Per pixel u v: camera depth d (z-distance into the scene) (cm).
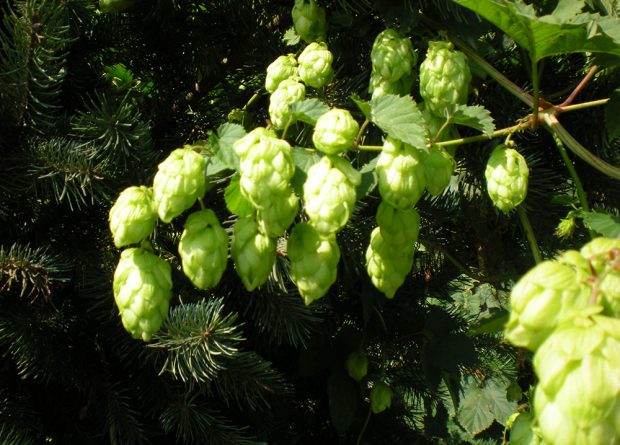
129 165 60
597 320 36
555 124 52
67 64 64
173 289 63
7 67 58
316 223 44
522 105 61
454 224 74
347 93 61
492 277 68
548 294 38
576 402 35
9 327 60
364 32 60
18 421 61
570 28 49
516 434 52
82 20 63
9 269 57
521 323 38
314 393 79
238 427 67
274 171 44
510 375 87
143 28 65
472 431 98
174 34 65
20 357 60
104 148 59
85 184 58
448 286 81
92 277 61
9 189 59
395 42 53
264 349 71
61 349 62
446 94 52
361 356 70
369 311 66
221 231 47
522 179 51
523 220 59
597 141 62
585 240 64
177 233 63
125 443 62
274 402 69
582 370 35
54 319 61
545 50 50
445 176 48
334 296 72
